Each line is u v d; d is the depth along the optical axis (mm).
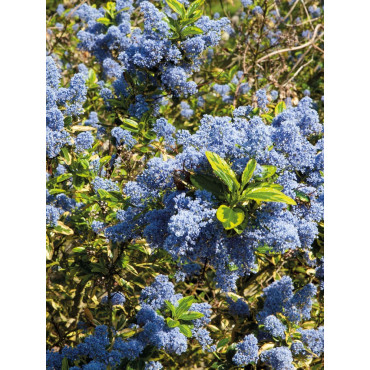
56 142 962
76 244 1096
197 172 840
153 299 961
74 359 905
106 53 1264
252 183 810
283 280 1020
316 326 1091
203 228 799
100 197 974
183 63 1097
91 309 1087
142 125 1096
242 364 952
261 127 830
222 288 828
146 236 851
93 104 1347
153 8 1064
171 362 1105
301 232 882
